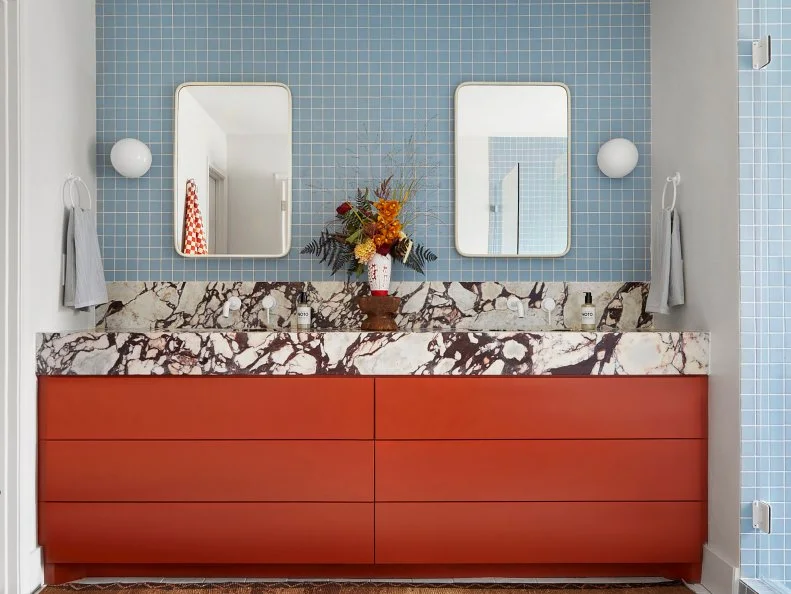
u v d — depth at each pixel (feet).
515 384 7.96
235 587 7.97
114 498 7.92
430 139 9.82
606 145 9.58
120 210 9.73
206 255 9.68
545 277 9.84
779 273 7.25
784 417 7.22
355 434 7.95
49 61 8.23
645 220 9.86
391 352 7.92
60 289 8.53
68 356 7.89
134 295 9.73
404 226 9.76
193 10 9.74
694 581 8.12
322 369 7.91
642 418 8.02
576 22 9.82
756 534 7.34
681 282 8.80
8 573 7.50
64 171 8.65
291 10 9.78
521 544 7.98
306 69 9.79
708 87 8.13
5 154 7.50
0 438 7.50
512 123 9.80
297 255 9.79
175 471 7.93
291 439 7.95
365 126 9.81
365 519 7.95
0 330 7.50
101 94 9.71
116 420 7.93
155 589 7.91
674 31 9.09
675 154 9.08
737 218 7.45
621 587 8.04
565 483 7.98
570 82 9.83
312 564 8.20
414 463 7.95
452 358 7.93
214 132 9.74
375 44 9.80
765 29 7.35
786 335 7.20
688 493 8.04
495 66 9.82
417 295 9.78
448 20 9.80
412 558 7.96
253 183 9.73
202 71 9.75
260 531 7.95
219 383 7.94
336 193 9.80
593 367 7.97
